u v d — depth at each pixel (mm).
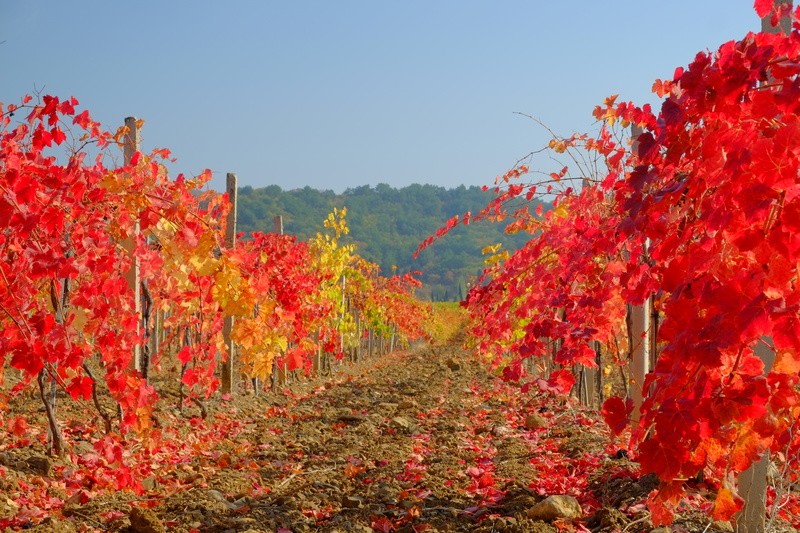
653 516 2742
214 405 9867
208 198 8328
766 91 2309
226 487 5852
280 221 13789
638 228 2723
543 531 4281
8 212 4227
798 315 2043
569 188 6480
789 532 3889
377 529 4777
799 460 3494
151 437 5734
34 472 5695
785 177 2068
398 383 14883
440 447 7746
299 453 7609
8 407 7465
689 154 2670
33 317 4430
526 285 6141
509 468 6242
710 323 2180
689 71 2441
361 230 164625
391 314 29078
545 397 10453
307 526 4785
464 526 4711
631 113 4652
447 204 181375
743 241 2225
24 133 4973
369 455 7211
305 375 16453
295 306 8750
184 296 8055
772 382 2352
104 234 5586
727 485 2605
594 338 4922
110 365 5117
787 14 2660
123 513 5043
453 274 143875
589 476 5551
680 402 2250
